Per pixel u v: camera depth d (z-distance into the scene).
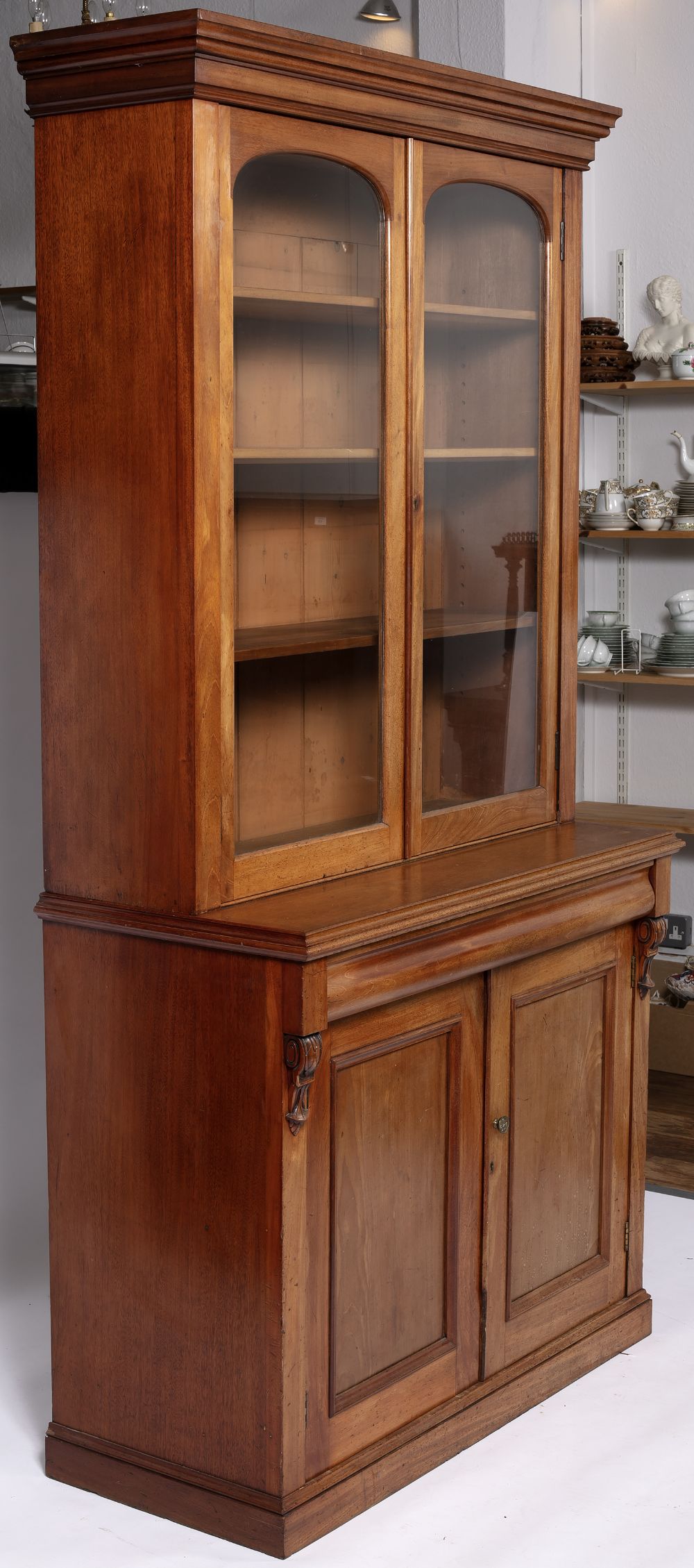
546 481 2.95
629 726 4.85
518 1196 2.74
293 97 2.26
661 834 3.01
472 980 2.59
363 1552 2.33
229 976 2.24
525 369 2.88
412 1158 2.50
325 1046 2.28
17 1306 3.10
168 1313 2.37
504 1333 2.73
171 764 2.26
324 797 2.51
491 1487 2.52
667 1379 2.90
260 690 2.36
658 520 4.48
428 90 2.49
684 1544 2.38
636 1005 3.03
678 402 4.66
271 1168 2.23
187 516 2.19
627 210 4.68
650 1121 4.20
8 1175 3.18
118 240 2.21
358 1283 2.40
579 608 4.87
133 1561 2.29
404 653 2.63
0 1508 2.44
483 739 2.86
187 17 2.06
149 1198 2.37
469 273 2.71
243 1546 2.32
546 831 3.01
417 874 2.58
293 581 2.40
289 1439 2.28
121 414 2.24
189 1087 2.31
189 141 2.13
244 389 2.27
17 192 4.87
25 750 3.09
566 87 4.54
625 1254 3.06
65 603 2.35
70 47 2.18
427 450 2.63
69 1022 2.44
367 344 2.50
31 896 3.14
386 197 2.49
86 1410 2.50
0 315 4.77
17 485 3.03
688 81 4.53
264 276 2.28
